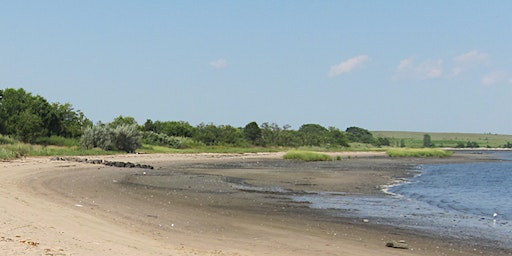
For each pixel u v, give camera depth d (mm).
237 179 38938
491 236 18281
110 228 16078
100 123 68125
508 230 19562
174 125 105188
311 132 141000
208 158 69125
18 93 71250
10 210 16781
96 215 18484
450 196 31703
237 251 14477
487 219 22391
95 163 45781
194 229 17625
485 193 34219
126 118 97938
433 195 31750
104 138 66062
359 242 16594
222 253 14039
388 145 177625
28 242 12062
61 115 73938
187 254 13406
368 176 44875
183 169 48750
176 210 21734
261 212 22312
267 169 51406
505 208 26578
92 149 63688
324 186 34719
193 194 28031
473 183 41906
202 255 13500
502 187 38500
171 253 13258
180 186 32031
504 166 70188
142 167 47375
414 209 24688
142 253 12688
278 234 17422
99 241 13547
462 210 25344
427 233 18547
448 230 19250
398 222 20688
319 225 19469
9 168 35469
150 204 23078
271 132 123125
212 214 21172
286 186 34250
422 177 47125
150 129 101062
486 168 65188
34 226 14406
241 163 61875
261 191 30812
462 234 18531
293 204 25266
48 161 44281
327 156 76062
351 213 22719
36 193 23234
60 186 27156
